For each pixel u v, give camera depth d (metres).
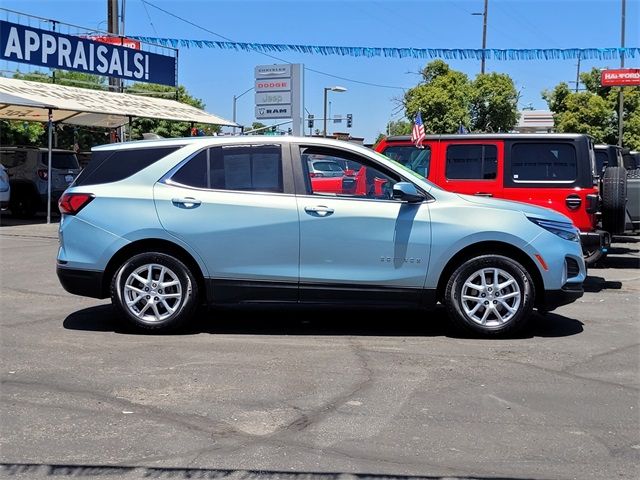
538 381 5.54
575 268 6.86
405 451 4.20
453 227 6.63
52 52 18.86
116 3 23.58
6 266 11.20
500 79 38.88
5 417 4.69
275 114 19.12
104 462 4.02
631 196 10.84
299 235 6.66
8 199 17.94
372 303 6.74
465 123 37.94
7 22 17.59
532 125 41.41
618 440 4.40
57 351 6.27
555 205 9.34
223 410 4.84
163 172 6.85
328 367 5.86
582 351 6.43
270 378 5.55
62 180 19.50
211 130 32.19
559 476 3.90
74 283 6.84
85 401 5.00
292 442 4.32
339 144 6.87
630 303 8.91
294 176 6.78
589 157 9.44
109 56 20.77
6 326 7.18
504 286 6.72
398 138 10.13
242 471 3.93
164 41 17.84
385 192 6.80
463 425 4.62
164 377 5.55
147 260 6.78
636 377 5.66
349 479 3.85
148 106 21.78
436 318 7.77
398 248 6.65
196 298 6.86
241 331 7.11
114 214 6.75
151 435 4.41
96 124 23.73
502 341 6.76
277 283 6.72
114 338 6.75
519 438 4.42
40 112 20.44
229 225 6.69
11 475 3.86
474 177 9.69
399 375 5.66
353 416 4.76
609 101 35.44
